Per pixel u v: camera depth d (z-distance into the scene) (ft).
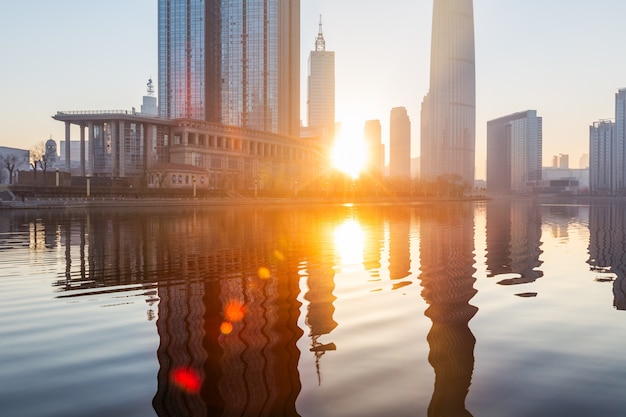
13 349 33.81
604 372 29.12
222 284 57.31
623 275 65.05
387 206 435.94
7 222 177.68
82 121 571.69
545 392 26.22
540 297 50.44
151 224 168.25
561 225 184.44
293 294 51.65
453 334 37.09
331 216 236.43
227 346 34.17
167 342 35.19
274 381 27.78
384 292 52.80
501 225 178.91
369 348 33.63
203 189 470.80
